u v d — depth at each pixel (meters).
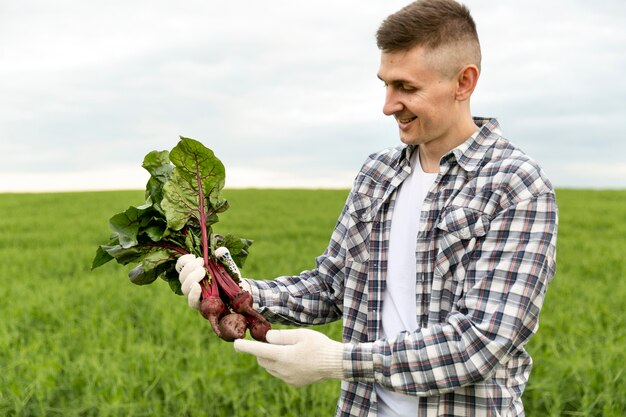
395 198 2.48
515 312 2.06
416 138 2.29
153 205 2.68
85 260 12.47
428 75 2.18
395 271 2.41
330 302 2.69
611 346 5.97
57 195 30.22
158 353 5.98
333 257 2.68
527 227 2.14
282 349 2.13
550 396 5.05
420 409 2.22
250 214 21.61
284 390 5.12
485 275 2.13
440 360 2.04
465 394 2.18
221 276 2.55
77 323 7.55
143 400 4.84
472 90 2.27
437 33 2.16
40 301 8.32
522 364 2.28
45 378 5.19
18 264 11.98
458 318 2.06
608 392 4.98
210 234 2.66
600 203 24.50
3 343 6.25
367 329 2.44
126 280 10.27
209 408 4.87
